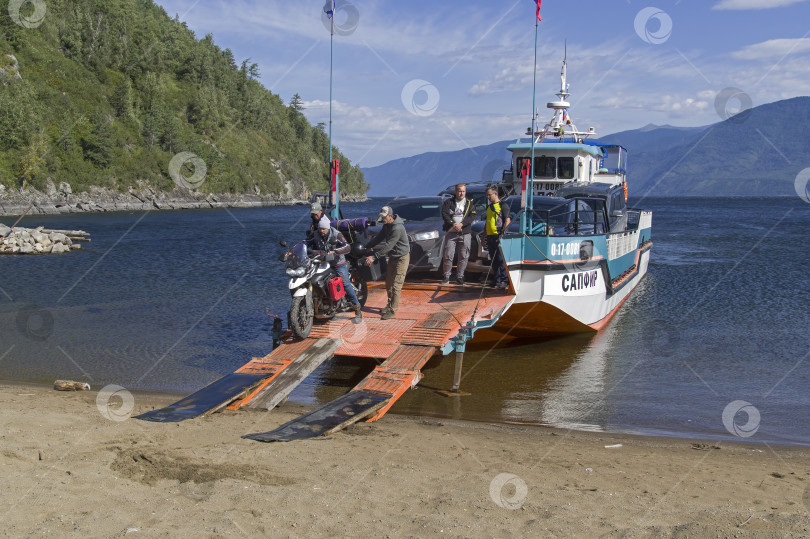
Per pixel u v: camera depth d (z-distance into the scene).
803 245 36.31
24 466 5.66
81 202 105.94
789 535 4.71
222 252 33.38
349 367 11.09
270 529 4.60
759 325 14.75
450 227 12.05
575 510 5.14
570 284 12.37
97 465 5.76
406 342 9.38
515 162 19.45
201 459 6.04
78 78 130.75
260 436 6.82
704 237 42.94
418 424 8.01
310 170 186.00
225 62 187.75
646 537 4.66
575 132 21.72
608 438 7.68
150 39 161.25
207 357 11.46
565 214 13.38
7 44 120.81
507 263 11.30
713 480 6.18
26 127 100.25
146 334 13.23
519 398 9.41
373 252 11.46
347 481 5.65
